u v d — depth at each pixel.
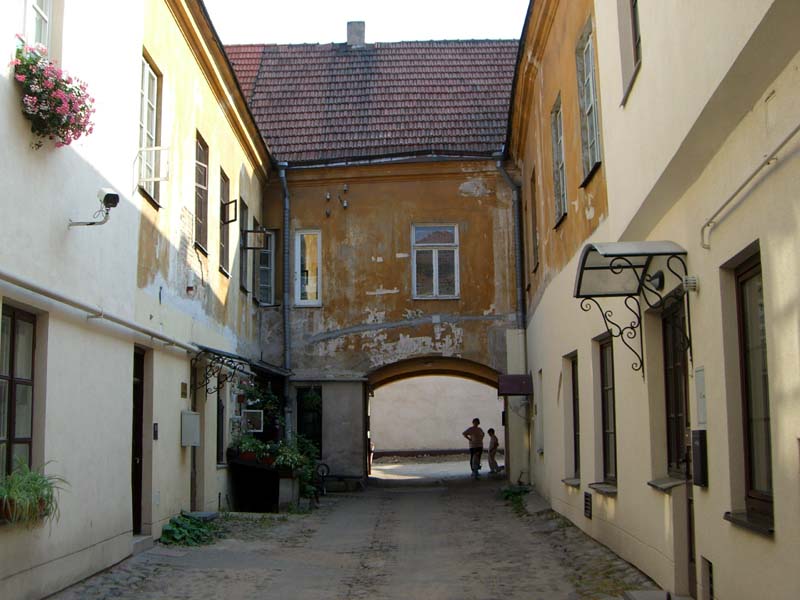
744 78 4.99
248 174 18.06
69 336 8.08
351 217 19.95
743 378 5.82
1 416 6.95
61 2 7.90
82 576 8.23
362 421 19.61
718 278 5.99
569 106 11.34
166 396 11.47
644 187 7.32
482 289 19.66
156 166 11.37
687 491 7.19
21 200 7.06
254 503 15.80
